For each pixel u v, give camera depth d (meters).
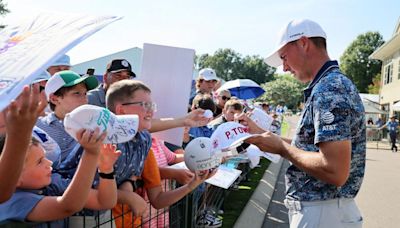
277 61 2.44
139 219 2.27
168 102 2.91
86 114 1.44
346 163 1.85
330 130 1.85
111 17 1.56
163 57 2.90
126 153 2.10
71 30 1.37
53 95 2.59
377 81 55.56
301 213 2.11
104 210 1.85
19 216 1.50
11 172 1.28
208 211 4.10
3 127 1.54
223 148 2.39
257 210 5.42
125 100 2.16
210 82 5.89
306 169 1.96
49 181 1.69
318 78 2.06
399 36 22.86
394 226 5.41
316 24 2.15
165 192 2.41
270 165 10.06
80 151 2.01
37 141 1.66
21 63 1.19
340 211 2.04
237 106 4.45
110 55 10.38
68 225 1.79
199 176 2.37
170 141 2.86
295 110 71.62
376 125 25.80
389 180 9.22
